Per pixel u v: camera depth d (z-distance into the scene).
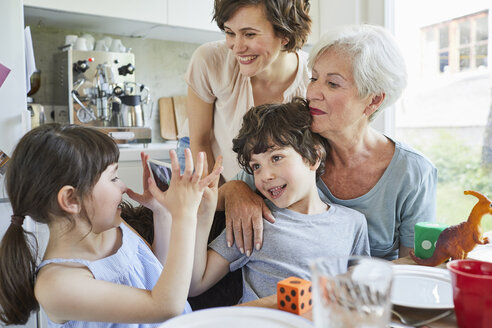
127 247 0.96
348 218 1.09
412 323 0.62
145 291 0.79
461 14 2.21
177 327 0.58
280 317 0.60
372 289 0.45
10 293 0.84
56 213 0.82
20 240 0.84
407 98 2.50
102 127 2.53
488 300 0.55
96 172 0.83
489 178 2.14
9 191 0.84
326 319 0.46
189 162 0.80
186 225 0.80
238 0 1.19
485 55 2.12
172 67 3.10
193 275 1.00
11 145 1.71
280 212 1.07
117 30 2.79
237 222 1.04
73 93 2.45
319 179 1.18
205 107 1.57
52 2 2.27
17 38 1.71
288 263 1.01
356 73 0.97
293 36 1.28
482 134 2.16
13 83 1.71
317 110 1.03
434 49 2.36
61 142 0.81
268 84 1.47
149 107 3.01
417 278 0.76
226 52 1.47
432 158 2.41
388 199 1.12
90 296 0.75
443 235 0.86
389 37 1.01
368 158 1.12
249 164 1.06
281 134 0.99
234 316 0.61
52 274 0.78
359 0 2.68
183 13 2.67
